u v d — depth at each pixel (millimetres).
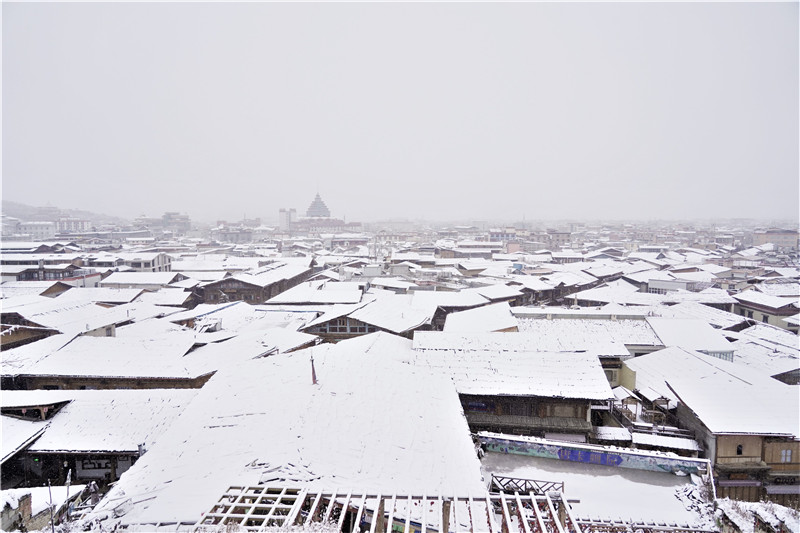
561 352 36625
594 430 30828
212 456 20594
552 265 123500
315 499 17359
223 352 42812
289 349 45312
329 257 139250
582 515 22141
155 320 56312
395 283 87188
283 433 22500
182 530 15625
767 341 51438
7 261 96750
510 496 17281
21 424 29828
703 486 24438
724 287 91688
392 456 20938
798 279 92750
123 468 29672
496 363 35094
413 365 35094
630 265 122500
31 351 40844
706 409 29062
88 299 70062
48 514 20500
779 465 27547
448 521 17141
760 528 20609
